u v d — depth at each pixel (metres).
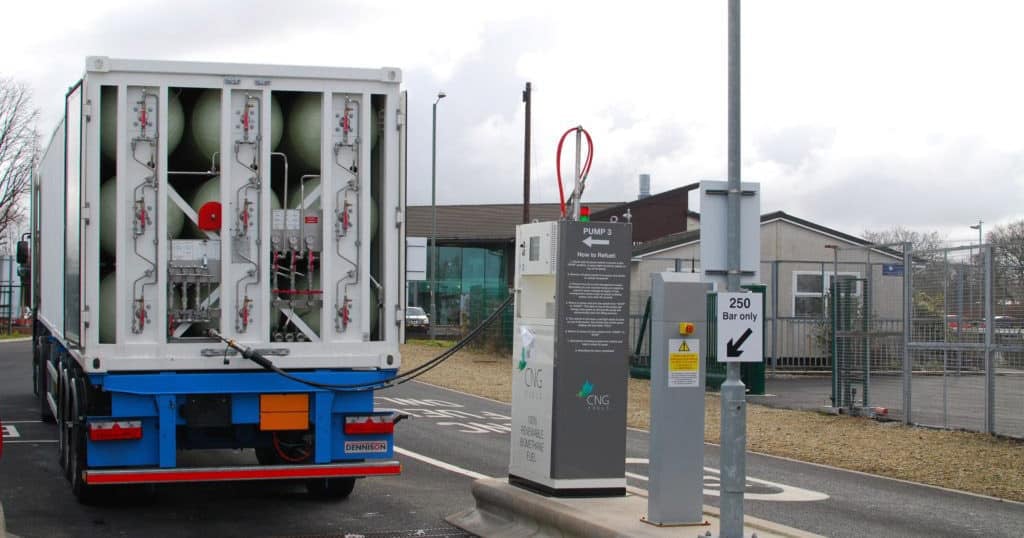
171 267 9.57
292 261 9.79
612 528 8.14
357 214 9.88
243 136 9.67
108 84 9.41
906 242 17.86
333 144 9.83
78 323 9.70
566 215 9.68
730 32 8.04
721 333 7.78
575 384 9.27
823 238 35.34
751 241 8.03
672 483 8.28
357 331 9.88
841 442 16.12
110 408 9.65
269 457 10.48
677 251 35.91
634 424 18.81
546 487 9.31
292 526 9.67
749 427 17.89
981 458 14.48
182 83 9.54
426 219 60.78
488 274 58.19
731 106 8.01
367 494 11.34
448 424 18.03
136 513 10.16
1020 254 15.94
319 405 9.75
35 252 18.72
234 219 9.66
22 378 26.84
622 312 9.38
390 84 9.91
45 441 15.04
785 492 12.00
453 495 11.31
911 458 14.61
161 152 9.49
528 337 9.77
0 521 7.56
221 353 9.55
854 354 19.34
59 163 12.24
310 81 9.77
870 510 10.98
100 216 9.48
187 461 11.17
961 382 17.16
